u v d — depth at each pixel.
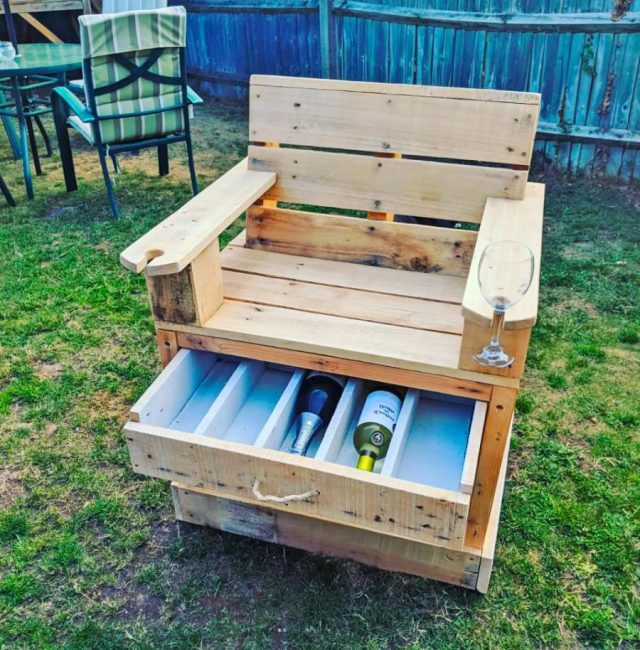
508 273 1.38
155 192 4.19
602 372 2.46
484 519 1.61
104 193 4.19
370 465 1.61
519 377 1.46
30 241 3.54
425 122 1.93
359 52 4.90
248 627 1.62
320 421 1.77
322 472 1.39
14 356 2.62
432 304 1.82
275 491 1.47
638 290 2.96
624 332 2.67
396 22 4.54
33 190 4.24
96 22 3.23
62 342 2.71
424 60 4.54
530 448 2.12
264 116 2.09
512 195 1.89
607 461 2.06
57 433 2.23
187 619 1.65
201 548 1.83
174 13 3.46
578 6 3.81
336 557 1.78
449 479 1.63
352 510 1.42
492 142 1.88
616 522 1.85
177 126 3.86
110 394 2.42
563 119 4.14
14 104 4.29
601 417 2.24
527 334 1.39
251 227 2.16
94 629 1.62
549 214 3.74
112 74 3.45
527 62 4.12
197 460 1.49
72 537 1.86
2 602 1.68
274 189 2.13
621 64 3.81
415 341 1.63
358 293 1.88
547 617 1.63
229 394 1.73
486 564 1.62
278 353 1.68
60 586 1.73
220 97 6.20
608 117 3.99
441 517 1.34
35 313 2.90
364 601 1.68
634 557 1.76
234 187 1.98
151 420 1.63
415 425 1.78
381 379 1.62
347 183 2.05
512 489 1.97
